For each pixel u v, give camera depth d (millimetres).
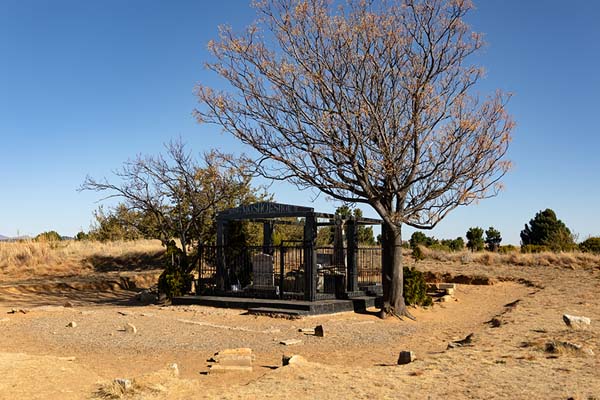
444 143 16828
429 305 20234
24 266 32625
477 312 19453
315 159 17453
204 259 22797
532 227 54031
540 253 34500
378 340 13117
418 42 17656
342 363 10359
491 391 7148
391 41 17266
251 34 17703
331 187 17688
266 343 12539
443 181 17000
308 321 15906
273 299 18938
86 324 15133
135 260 35281
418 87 17062
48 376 8750
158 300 21453
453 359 9320
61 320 15875
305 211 18719
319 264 22703
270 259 19594
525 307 17422
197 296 20359
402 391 7285
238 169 18156
